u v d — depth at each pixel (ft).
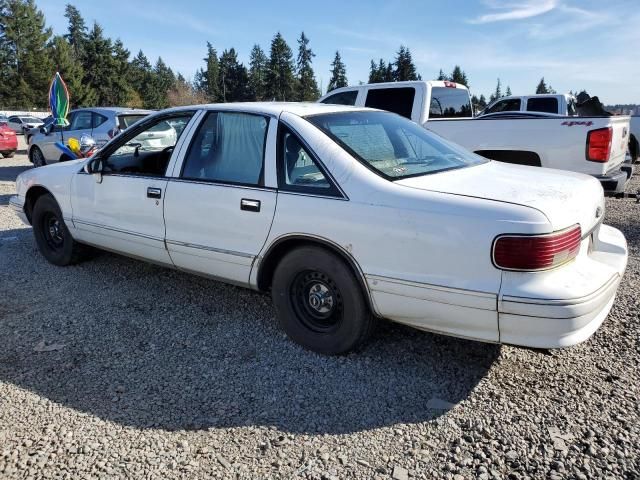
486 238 8.37
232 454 8.05
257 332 12.15
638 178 36.17
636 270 15.90
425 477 7.53
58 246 16.93
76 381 10.12
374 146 11.01
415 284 9.12
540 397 9.39
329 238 9.98
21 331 12.26
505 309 8.34
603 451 7.94
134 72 270.67
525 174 10.86
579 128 19.98
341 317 10.54
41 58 226.38
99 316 13.07
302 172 10.56
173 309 13.48
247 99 290.35
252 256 11.21
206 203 11.80
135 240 13.71
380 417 8.93
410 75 275.39
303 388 9.84
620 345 11.14
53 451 8.08
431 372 10.31
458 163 11.52
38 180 16.63
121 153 14.84
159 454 8.04
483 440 8.28
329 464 7.81
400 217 9.19
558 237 8.28
